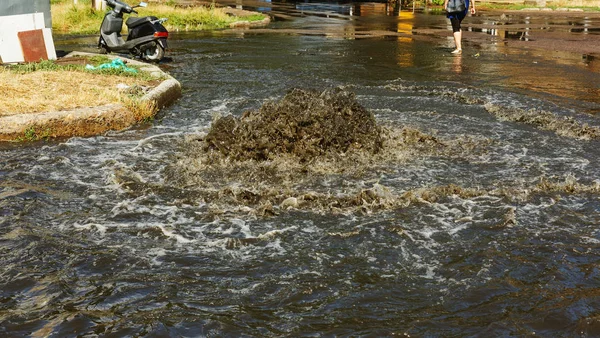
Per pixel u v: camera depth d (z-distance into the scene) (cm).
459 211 525
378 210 529
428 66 1309
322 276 413
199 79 1147
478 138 748
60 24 2106
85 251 450
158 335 345
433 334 345
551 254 441
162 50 1378
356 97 984
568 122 811
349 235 477
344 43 1714
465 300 380
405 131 747
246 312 370
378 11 3034
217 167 648
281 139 671
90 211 529
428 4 3522
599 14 2923
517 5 3312
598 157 678
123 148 721
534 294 386
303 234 482
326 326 354
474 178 611
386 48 1611
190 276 414
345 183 599
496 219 507
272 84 1093
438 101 959
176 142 743
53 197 561
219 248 457
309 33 1980
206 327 353
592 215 515
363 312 368
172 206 541
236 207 539
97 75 1042
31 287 398
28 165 655
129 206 540
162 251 452
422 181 604
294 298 385
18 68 1071
